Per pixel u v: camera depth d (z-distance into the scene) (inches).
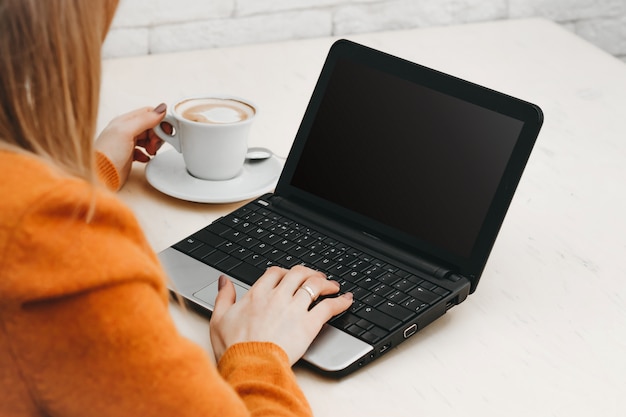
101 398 21.8
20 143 22.0
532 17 72.9
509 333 34.9
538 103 55.2
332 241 38.8
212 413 23.3
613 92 56.9
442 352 33.8
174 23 64.4
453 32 65.7
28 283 20.2
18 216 20.3
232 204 43.3
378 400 31.3
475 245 36.3
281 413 28.2
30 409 21.9
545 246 40.9
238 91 55.5
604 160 48.9
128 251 21.7
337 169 40.5
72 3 21.2
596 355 33.7
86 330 21.0
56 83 21.5
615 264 39.6
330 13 68.2
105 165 41.6
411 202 38.3
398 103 39.6
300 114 53.0
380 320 33.8
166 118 43.9
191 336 34.3
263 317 32.4
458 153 37.6
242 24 66.3
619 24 76.0
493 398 31.5
